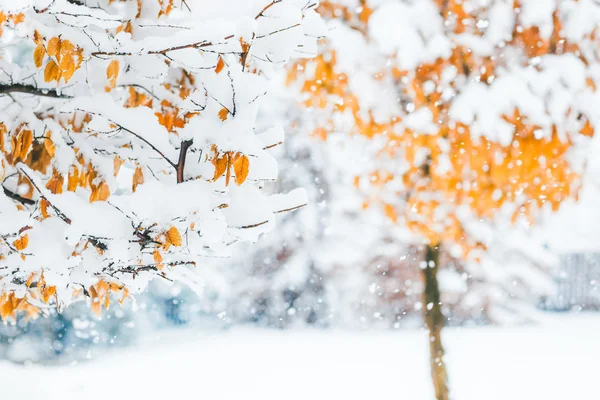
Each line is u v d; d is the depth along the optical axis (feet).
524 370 39.60
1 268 7.53
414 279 55.77
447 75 16.35
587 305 70.03
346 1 17.16
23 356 48.34
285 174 57.31
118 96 9.40
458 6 16.63
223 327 63.87
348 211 54.60
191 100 7.39
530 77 16.19
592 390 34.27
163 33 8.20
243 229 8.02
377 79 17.01
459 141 16.65
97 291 8.52
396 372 40.45
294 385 36.45
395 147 18.45
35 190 8.33
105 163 8.09
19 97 8.53
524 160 16.55
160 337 59.36
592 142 17.03
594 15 16.44
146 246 7.34
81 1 8.26
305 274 60.75
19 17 6.49
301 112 49.19
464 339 52.01
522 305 59.93
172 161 7.61
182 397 31.96
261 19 7.59
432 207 18.84
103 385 32.73
